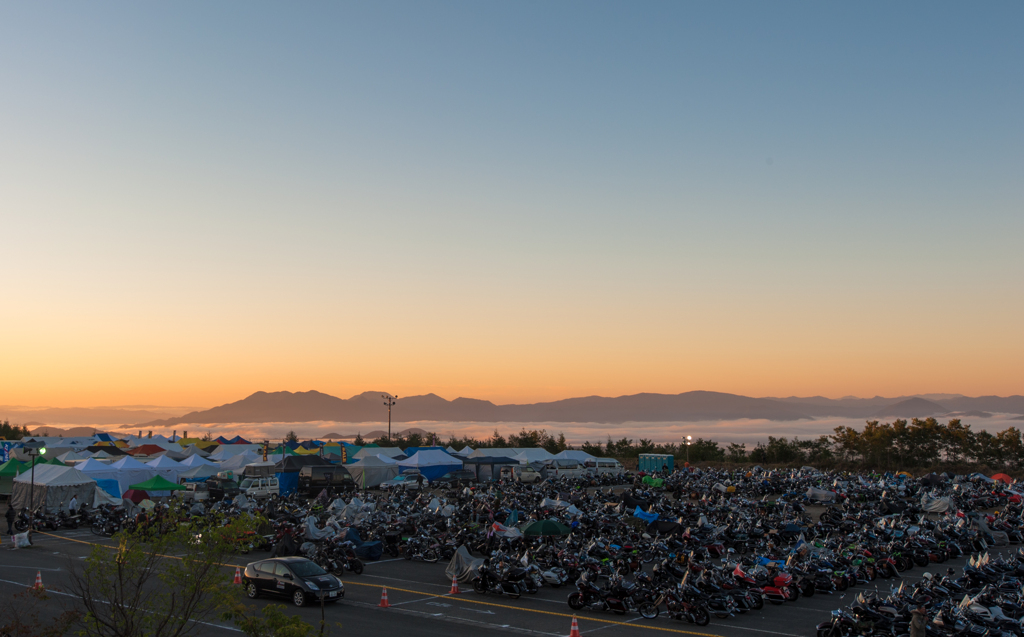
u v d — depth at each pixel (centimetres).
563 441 11694
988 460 9062
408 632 1991
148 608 1302
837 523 4081
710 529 3481
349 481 6412
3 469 5428
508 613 2258
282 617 1284
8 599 2181
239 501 4528
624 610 2241
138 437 10038
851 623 1895
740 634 2016
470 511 4306
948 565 3162
